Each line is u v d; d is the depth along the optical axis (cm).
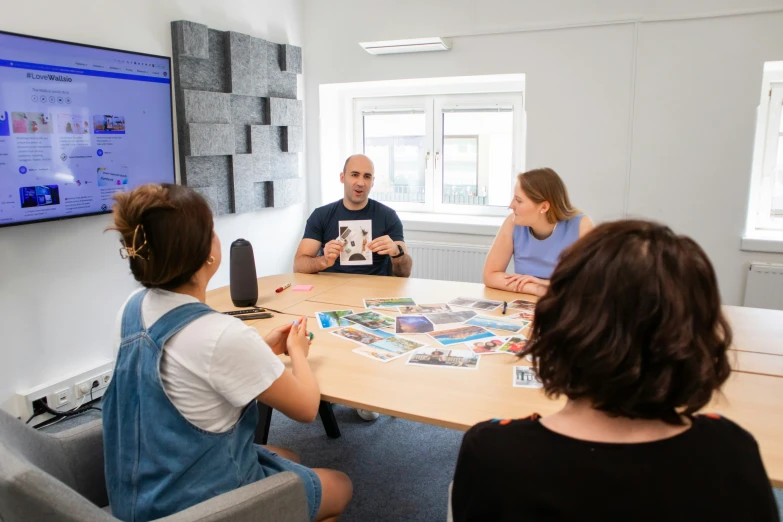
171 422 106
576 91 335
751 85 303
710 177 318
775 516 62
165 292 111
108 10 262
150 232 104
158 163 283
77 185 246
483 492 63
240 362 107
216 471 110
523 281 224
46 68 229
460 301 211
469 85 388
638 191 333
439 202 417
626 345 59
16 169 222
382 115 420
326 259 255
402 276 280
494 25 346
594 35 326
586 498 58
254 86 347
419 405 127
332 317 192
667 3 308
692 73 311
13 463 92
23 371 241
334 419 237
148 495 106
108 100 255
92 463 128
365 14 378
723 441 62
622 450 60
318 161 410
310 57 399
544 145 348
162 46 292
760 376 141
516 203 232
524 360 152
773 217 337
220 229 339
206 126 310
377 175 431
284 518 109
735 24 300
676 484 58
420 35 365
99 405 266
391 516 188
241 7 341
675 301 59
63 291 254
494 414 123
